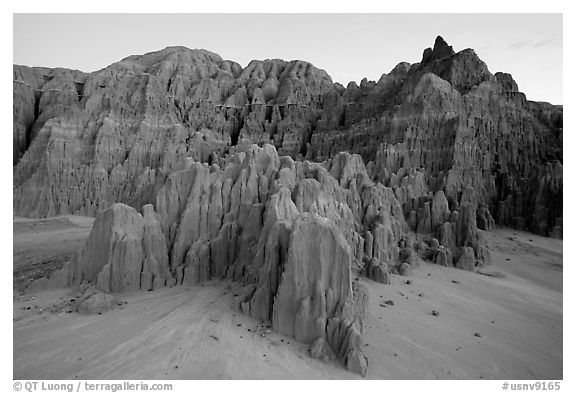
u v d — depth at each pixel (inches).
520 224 2100.1
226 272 1173.1
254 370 719.7
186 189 1274.6
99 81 3088.1
